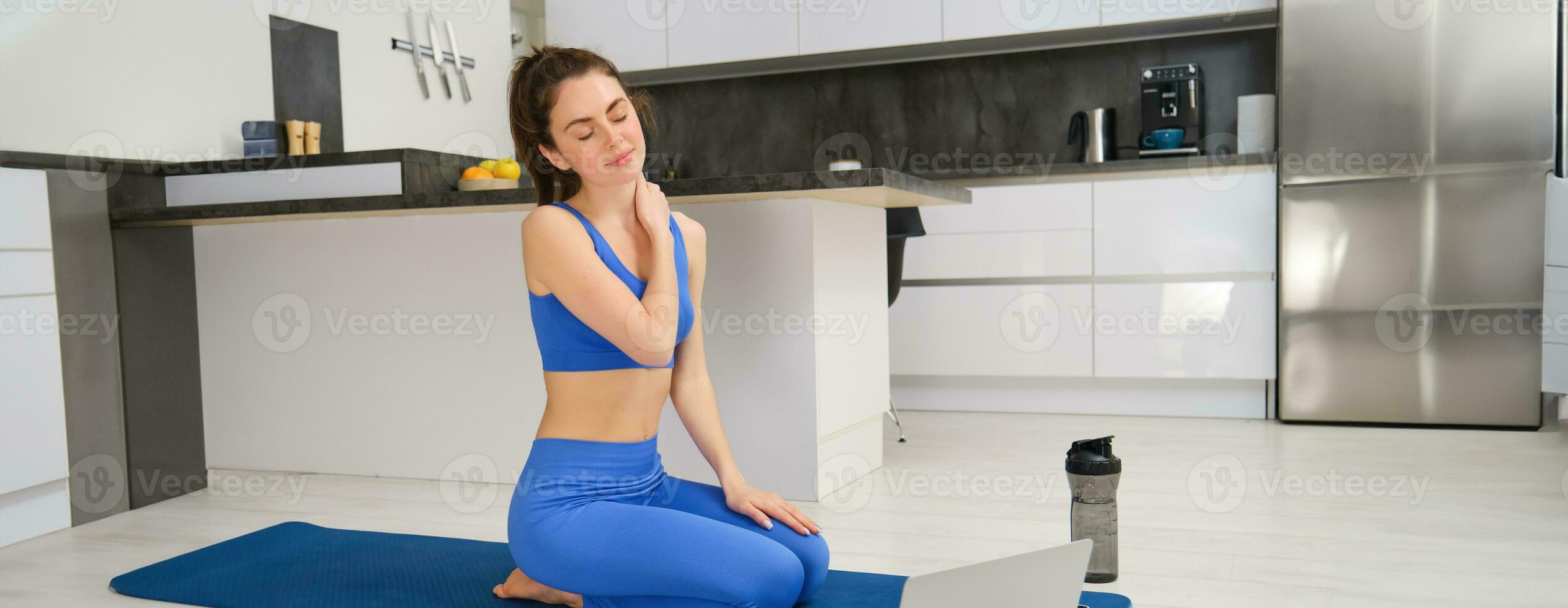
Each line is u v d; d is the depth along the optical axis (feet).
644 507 5.42
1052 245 13.35
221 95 11.69
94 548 8.07
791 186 8.05
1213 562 6.95
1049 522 8.09
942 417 13.64
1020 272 13.51
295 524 8.41
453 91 14.97
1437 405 12.01
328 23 12.97
